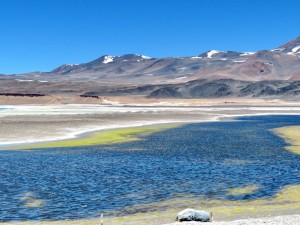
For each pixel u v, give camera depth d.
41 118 87.38
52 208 24.00
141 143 54.59
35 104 194.88
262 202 24.95
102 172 33.91
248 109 157.12
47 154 44.28
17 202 25.19
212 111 138.25
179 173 33.34
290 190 27.62
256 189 28.02
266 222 18.27
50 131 66.38
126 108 154.25
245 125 85.94
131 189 28.19
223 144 53.44
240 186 28.83
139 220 21.41
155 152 45.81
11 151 46.84
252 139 59.53
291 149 48.09
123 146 51.44
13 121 77.44
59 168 35.72
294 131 71.19
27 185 29.34
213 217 21.61
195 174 32.94
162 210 23.55
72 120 84.81
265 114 128.50
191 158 41.28
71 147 50.53
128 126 80.06
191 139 59.47
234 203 24.80
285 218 19.19
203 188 28.38
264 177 31.66
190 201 25.31
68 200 25.61
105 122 84.75
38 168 35.75
